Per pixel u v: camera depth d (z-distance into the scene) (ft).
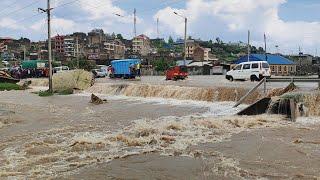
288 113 47.75
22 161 29.60
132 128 42.70
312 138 35.27
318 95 48.44
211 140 35.76
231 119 45.62
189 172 26.16
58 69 164.04
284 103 47.98
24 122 49.78
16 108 65.98
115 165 28.19
